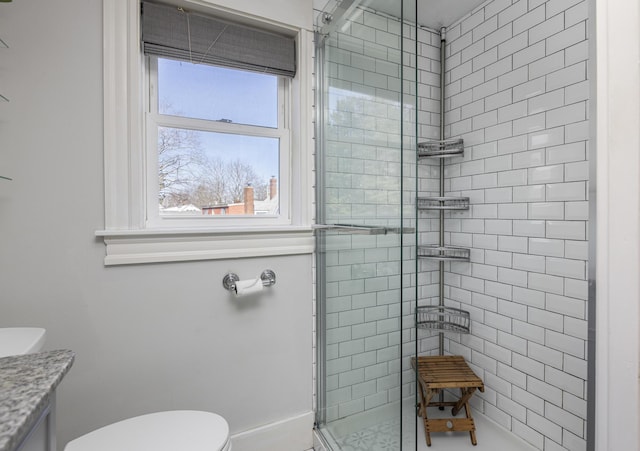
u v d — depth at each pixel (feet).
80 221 3.83
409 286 3.62
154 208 4.53
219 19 4.71
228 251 4.59
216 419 3.19
